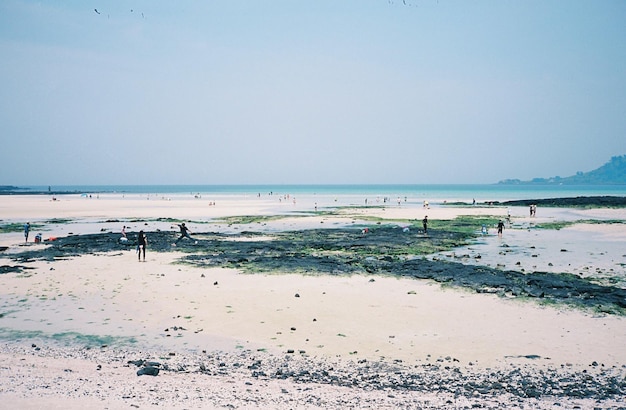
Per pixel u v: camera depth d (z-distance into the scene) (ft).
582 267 90.68
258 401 31.07
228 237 147.02
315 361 42.78
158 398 30.37
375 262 96.68
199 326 53.31
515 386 36.88
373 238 142.31
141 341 48.34
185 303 63.10
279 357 43.83
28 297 66.28
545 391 35.70
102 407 27.48
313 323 54.29
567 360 42.86
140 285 74.23
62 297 66.33
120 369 38.93
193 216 246.06
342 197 562.66
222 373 39.04
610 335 49.70
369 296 66.90
